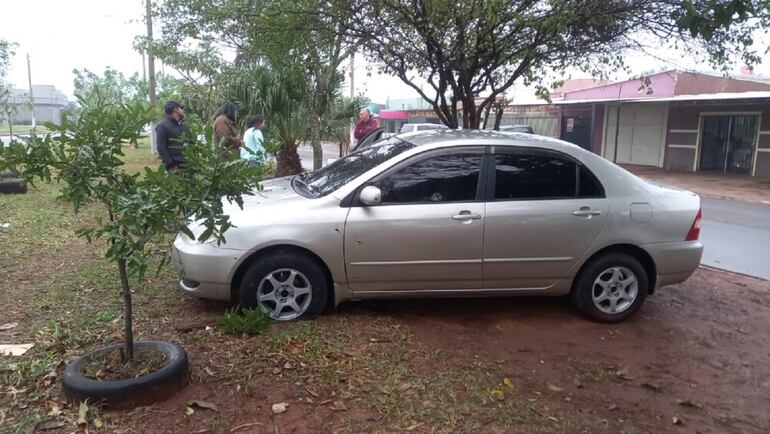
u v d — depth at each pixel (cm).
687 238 502
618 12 626
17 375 356
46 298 494
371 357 405
